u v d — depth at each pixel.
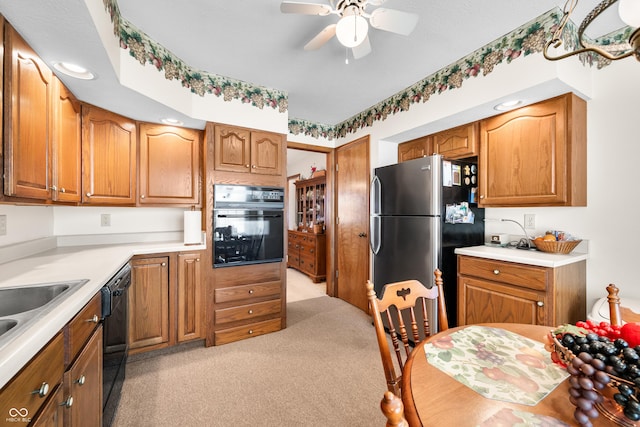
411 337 2.43
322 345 2.43
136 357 2.18
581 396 0.59
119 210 2.54
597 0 1.63
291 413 1.60
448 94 2.30
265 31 1.88
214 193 2.41
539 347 0.96
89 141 1.95
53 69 1.55
